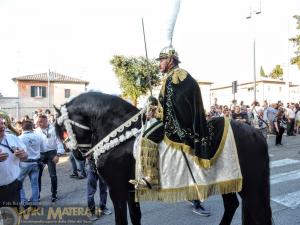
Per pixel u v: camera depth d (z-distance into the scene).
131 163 4.15
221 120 4.14
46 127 7.96
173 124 3.94
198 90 3.90
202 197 3.89
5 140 4.87
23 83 38.59
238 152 3.99
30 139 7.11
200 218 6.09
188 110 3.85
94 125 4.37
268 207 4.00
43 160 7.79
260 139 4.09
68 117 4.46
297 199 6.91
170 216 6.25
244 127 4.13
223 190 3.94
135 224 4.50
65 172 11.09
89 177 6.52
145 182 3.88
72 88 40.25
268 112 16.11
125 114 4.31
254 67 21.64
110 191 4.26
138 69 17.83
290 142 15.78
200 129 3.85
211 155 3.92
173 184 3.96
